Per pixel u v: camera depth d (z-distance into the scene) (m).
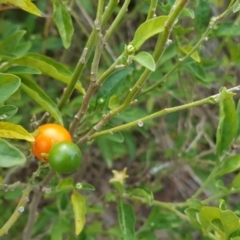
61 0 0.35
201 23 0.38
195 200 0.34
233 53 0.41
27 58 0.33
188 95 0.44
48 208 0.41
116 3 0.29
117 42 0.54
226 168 0.34
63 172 0.28
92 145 0.56
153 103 0.50
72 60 0.53
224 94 0.27
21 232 0.48
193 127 0.52
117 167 0.57
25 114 0.48
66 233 0.44
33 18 0.47
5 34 0.44
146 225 0.40
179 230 0.46
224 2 0.49
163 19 0.27
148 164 0.51
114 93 0.34
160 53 0.27
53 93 0.48
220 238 0.31
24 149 0.37
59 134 0.29
